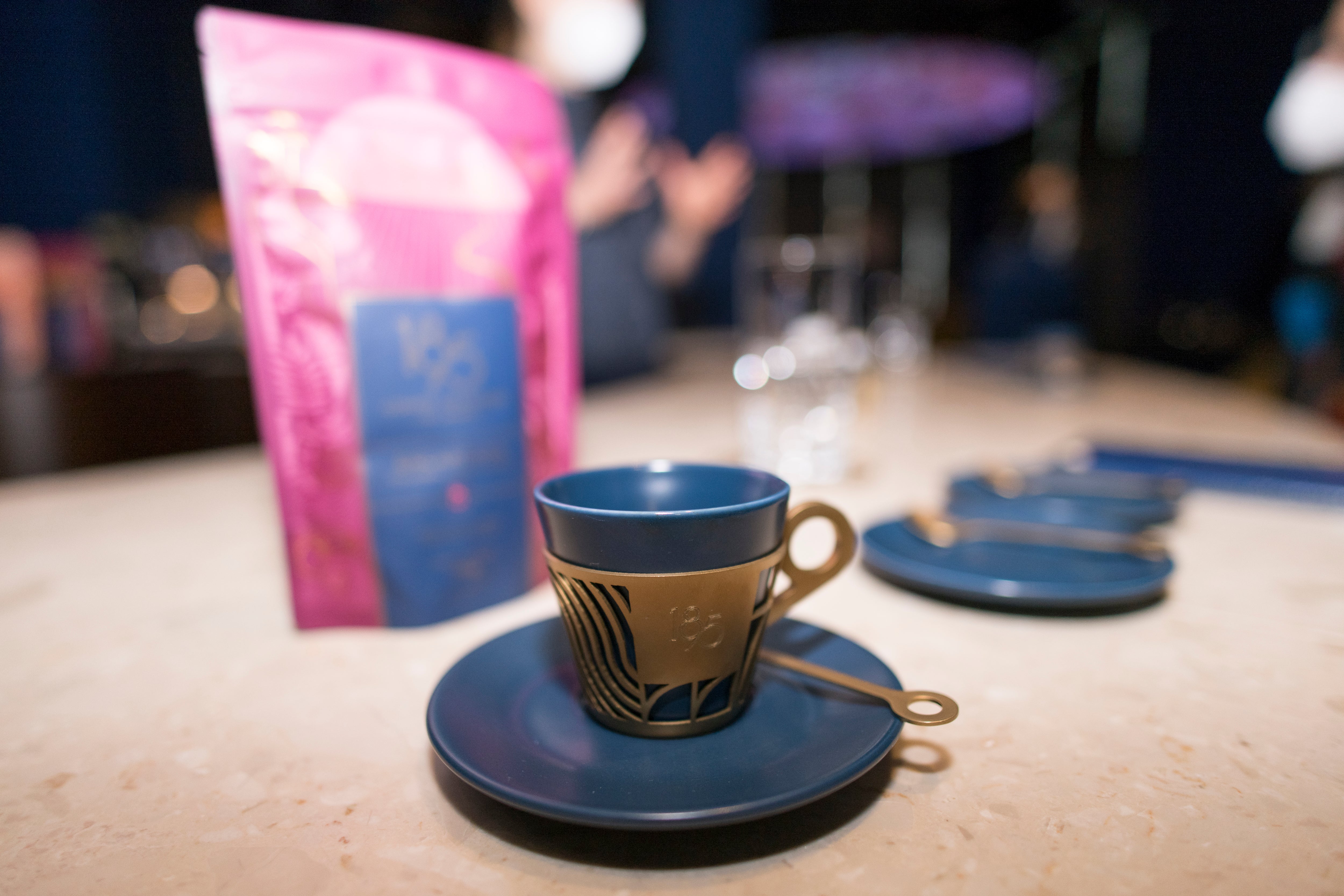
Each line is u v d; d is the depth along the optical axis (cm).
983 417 90
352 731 29
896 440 77
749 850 23
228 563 45
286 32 33
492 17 109
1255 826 23
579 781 24
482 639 36
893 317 133
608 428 81
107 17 196
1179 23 296
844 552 29
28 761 27
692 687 26
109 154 206
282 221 33
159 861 23
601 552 25
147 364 128
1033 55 352
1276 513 52
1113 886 21
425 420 36
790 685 29
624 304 114
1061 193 240
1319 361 191
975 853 23
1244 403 99
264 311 34
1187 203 297
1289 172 253
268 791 26
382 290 35
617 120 111
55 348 180
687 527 24
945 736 28
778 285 66
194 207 193
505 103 38
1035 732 28
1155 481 53
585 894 21
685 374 128
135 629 37
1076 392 108
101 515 55
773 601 28
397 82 35
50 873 22
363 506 35
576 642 27
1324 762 26
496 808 25
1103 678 31
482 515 38
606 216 110
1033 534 43
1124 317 328
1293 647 34
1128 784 25
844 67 323
